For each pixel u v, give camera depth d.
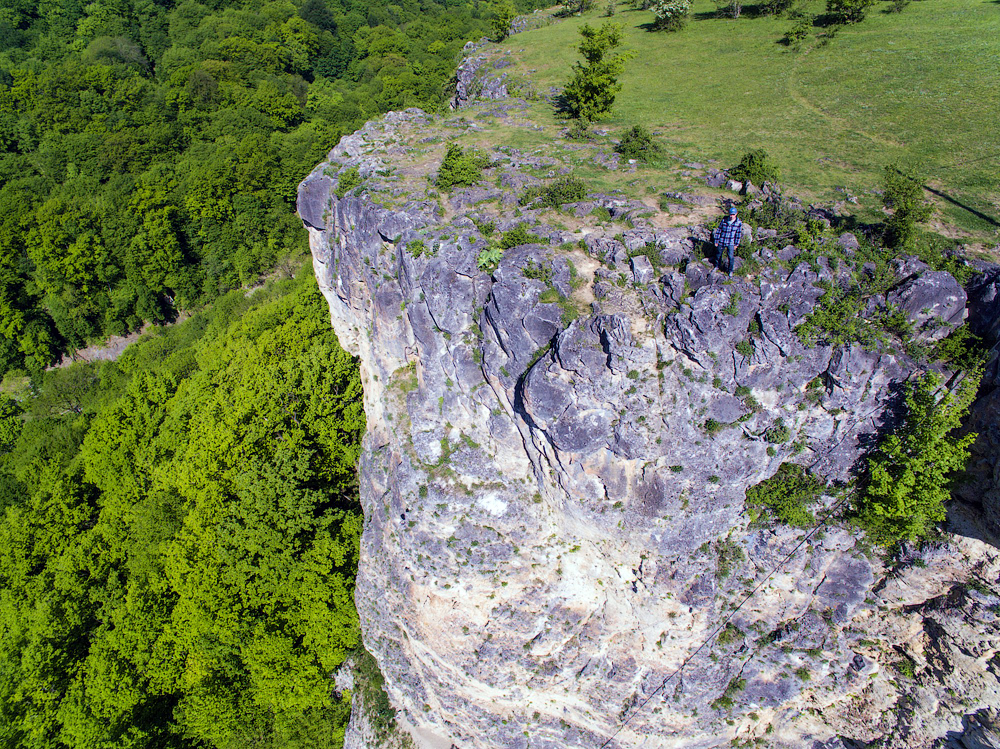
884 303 23.97
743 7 60.53
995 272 23.70
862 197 31.08
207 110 92.31
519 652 30.55
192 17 109.25
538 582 29.81
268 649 34.16
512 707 32.16
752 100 44.22
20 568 42.00
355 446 40.41
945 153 34.16
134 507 41.75
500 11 71.00
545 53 60.28
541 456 27.53
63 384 68.56
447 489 30.17
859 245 25.62
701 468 25.28
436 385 30.62
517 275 26.91
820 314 23.67
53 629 36.66
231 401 42.88
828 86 43.75
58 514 45.91
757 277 24.50
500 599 30.27
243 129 88.56
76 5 108.75
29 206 72.50
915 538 25.12
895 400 23.98
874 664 27.38
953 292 23.17
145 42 106.50
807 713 29.70
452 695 33.09
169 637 36.22
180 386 52.62
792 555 26.67
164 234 75.88
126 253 74.12
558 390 24.81
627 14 68.19
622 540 27.23
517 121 45.88
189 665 35.53
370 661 38.62
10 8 105.62
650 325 24.86
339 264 36.16
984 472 23.45
